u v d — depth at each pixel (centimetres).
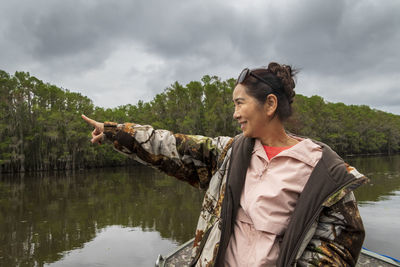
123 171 4222
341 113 7475
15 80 4650
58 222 1220
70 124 4691
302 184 92
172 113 5816
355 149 7756
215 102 5200
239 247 95
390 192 1522
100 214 1338
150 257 786
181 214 1280
